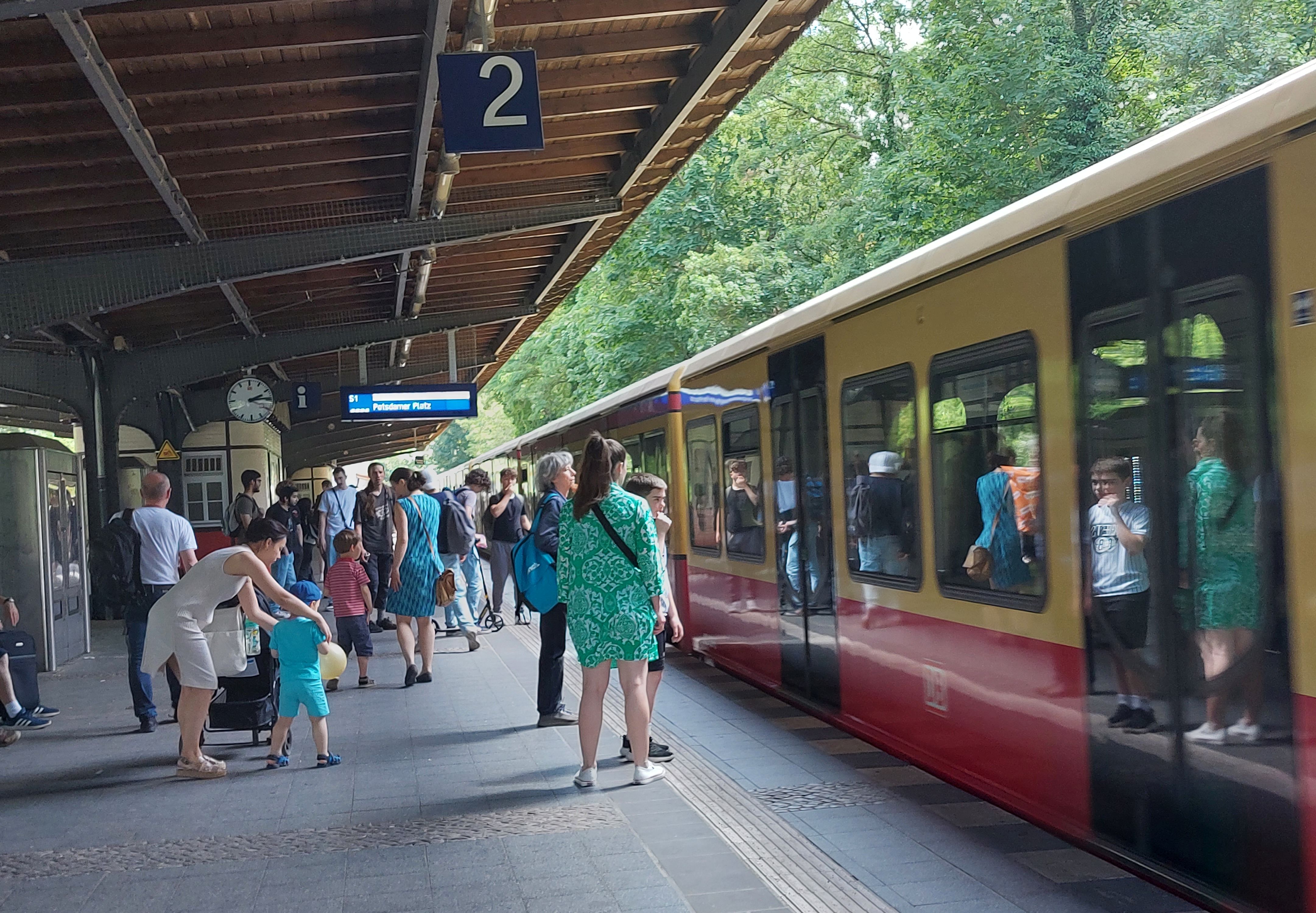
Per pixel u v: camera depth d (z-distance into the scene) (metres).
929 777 6.46
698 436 11.26
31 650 9.28
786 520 8.70
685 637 11.94
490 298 21.70
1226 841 4.05
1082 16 23.45
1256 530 3.88
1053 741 5.14
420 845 5.59
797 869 4.98
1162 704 4.38
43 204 11.27
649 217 31.64
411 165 11.20
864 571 7.25
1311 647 3.65
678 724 8.35
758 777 6.64
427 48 8.40
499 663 11.97
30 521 12.70
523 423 44.06
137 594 8.94
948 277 6.03
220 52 8.16
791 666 8.71
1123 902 4.39
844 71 31.16
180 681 7.35
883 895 4.61
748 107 32.53
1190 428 4.20
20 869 5.50
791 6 9.86
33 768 7.79
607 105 11.00
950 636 6.09
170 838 5.95
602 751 7.52
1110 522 4.68
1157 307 4.36
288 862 5.41
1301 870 3.70
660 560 6.60
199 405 24.12
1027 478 5.29
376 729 8.68
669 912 4.52
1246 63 21.11
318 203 12.61
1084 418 4.84
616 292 34.12
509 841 5.58
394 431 43.78
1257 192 3.87
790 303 28.78
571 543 6.65
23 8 5.83
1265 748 3.86
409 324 21.58
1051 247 5.07
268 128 10.18
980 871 4.83
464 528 12.84
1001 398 5.52
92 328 17.91
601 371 32.81
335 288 17.94
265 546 7.43
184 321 19.00
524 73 8.14
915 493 6.47
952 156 23.55
